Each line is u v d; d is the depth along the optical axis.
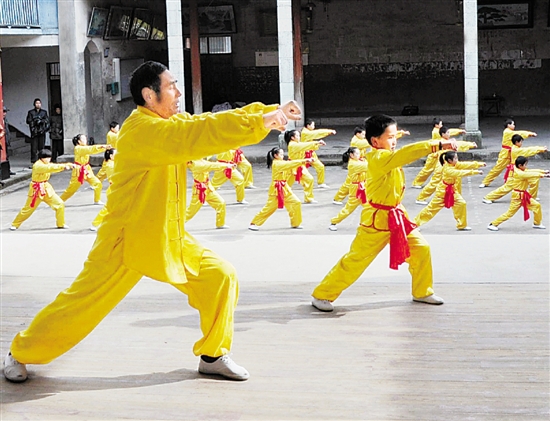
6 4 20.67
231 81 29.77
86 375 5.13
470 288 6.93
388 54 29.08
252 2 29.19
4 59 24.52
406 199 15.73
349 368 5.18
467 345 5.55
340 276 6.34
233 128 4.29
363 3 28.89
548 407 4.54
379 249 6.35
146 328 6.02
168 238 4.73
